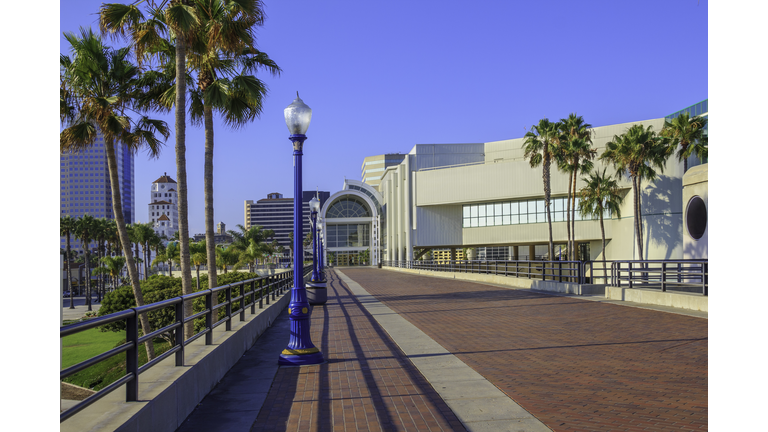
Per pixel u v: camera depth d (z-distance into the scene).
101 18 13.63
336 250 96.31
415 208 64.62
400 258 69.81
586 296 18.33
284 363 8.23
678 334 9.74
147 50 15.00
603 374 6.86
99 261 83.06
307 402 6.05
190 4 14.48
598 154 55.75
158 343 20.45
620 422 4.89
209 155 16.55
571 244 45.53
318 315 15.79
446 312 15.24
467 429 4.87
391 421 5.20
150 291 35.41
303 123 8.57
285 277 21.25
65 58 16.52
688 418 4.95
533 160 44.69
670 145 40.81
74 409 3.43
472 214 62.53
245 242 87.50
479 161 69.25
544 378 6.78
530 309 15.08
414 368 7.71
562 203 56.00
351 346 9.90
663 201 47.75
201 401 6.10
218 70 16.28
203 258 74.38
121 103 17.47
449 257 78.88
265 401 6.16
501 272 29.38
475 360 8.16
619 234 52.53
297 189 8.69
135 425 3.93
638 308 14.02
